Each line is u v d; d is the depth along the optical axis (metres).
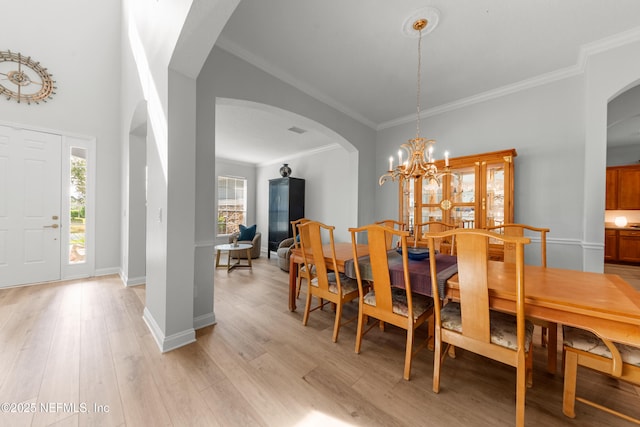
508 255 2.13
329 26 2.03
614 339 1.01
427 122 3.62
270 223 5.88
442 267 1.71
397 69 2.62
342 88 2.99
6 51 2.98
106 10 3.67
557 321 1.12
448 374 1.59
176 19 1.57
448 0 1.78
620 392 1.42
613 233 4.93
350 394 1.41
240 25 2.02
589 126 2.27
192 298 1.94
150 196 2.12
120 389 1.41
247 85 2.40
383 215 4.10
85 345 1.84
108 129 3.73
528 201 2.80
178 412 1.26
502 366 1.68
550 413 1.28
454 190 3.06
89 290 3.05
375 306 1.76
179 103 1.83
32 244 3.21
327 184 5.29
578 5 1.81
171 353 1.77
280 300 2.91
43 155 3.25
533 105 2.79
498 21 1.96
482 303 1.25
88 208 3.59
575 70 2.53
